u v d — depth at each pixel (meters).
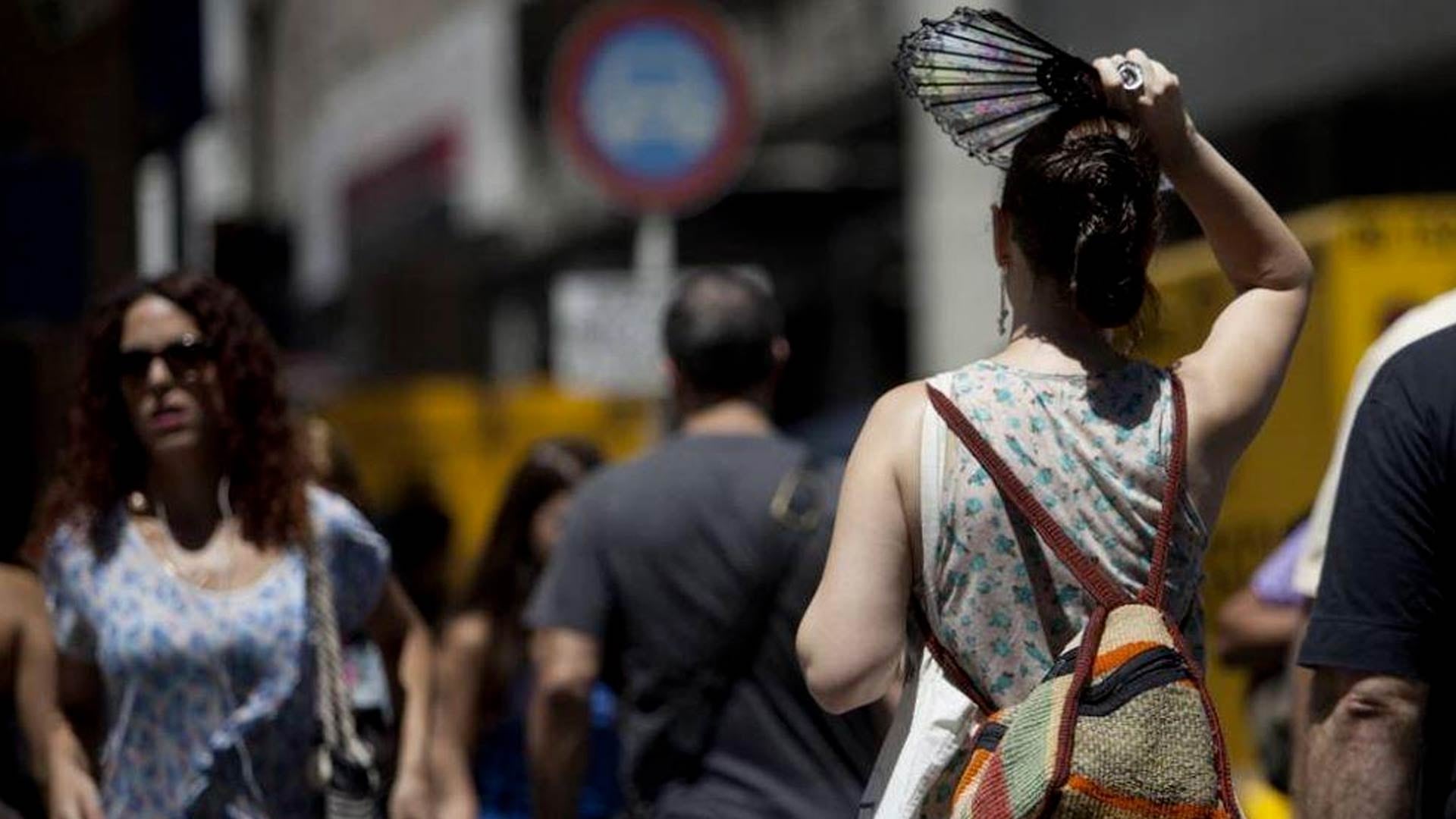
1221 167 8.40
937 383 8.14
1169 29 36.19
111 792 11.29
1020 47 8.22
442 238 57.53
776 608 12.79
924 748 8.01
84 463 11.61
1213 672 17.84
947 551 7.99
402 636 12.44
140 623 11.25
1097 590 7.84
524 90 51.84
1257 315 8.45
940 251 43.34
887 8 44.50
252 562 11.50
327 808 11.34
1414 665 8.64
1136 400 8.09
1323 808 8.81
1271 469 17.44
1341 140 34.16
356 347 66.19
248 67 68.75
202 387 11.56
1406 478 8.64
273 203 68.62
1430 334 8.81
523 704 16.00
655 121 26.62
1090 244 8.00
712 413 13.23
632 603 12.95
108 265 18.73
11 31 18.67
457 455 32.31
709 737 12.79
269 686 11.29
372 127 59.81
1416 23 30.66
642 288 27.80
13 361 18.52
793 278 55.22
